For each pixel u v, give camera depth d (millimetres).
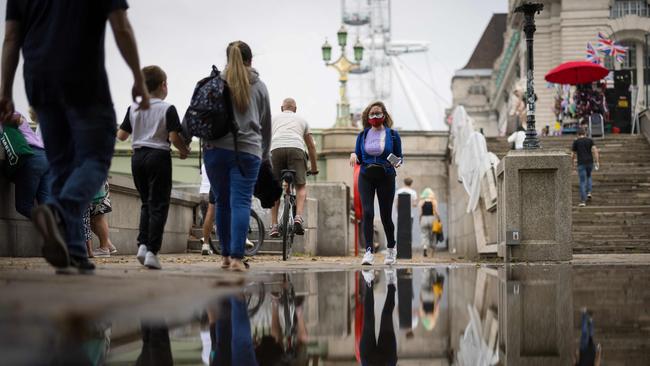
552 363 3557
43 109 7359
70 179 7215
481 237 25625
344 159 52250
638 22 77375
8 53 7328
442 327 5098
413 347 4227
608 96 43312
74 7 7074
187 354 3766
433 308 6367
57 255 6590
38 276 6445
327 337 4633
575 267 13562
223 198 10305
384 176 15672
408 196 28969
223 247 10555
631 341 4172
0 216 15094
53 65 7078
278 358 3836
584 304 6273
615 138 38906
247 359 3760
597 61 54500
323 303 6750
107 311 4391
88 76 7156
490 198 23672
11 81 7430
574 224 26422
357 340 4504
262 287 8102
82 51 7105
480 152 27141
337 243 28266
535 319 5328
